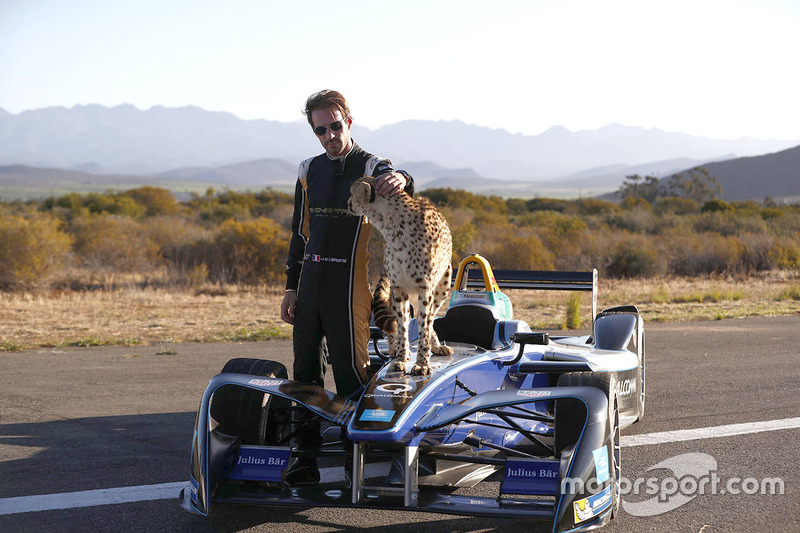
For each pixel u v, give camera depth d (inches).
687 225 1662.2
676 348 478.6
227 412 202.4
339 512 198.2
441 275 210.2
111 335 530.9
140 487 217.2
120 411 312.2
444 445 210.2
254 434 200.7
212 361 429.7
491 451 236.2
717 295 795.4
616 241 1227.9
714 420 294.2
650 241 1246.3
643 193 5334.6
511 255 1087.6
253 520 192.1
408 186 213.9
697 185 5260.8
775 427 282.4
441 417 179.9
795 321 620.7
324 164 223.1
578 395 182.4
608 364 259.8
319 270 217.3
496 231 1286.9
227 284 919.0
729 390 350.0
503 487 175.5
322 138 216.8
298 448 218.5
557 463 177.9
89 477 226.1
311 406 186.4
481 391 222.1
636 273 1106.1
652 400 330.6
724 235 1578.5
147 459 245.1
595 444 173.8
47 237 899.4
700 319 638.5
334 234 217.3
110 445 261.4
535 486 174.2
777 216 1882.4
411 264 200.8
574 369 221.9
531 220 1731.1
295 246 233.9
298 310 221.9
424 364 202.5
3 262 858.1
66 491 213.3
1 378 380.2
